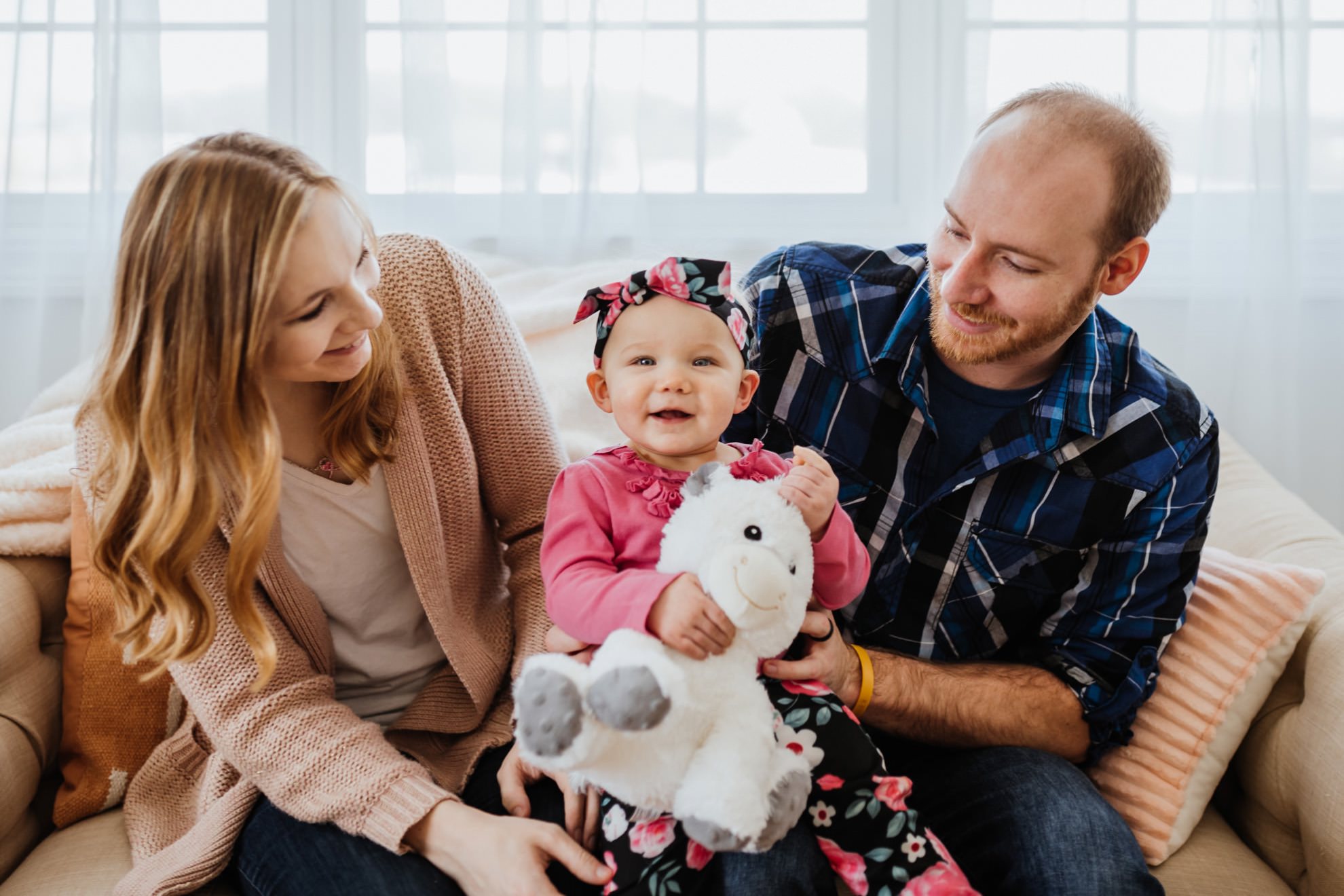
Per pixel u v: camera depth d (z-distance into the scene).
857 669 1.23
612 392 1.10
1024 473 1.32
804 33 2.18
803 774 0.91
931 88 2.11
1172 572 1.31
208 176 0.96
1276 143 1.98
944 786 1.24
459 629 1.25
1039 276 1.18
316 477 1.16
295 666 1.18
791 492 1.02
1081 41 2.06
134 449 1.00
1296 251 2.01
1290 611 1.35
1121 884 1.08
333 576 1.21
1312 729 1.29
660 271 1.05
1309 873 1.26
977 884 1.18
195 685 1.14
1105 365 1.31
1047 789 1.17
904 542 1.34
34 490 1.44
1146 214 1.20
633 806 1.00
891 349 1.31
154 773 1.31
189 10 2.08
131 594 1.05
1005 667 1.32
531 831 1.04
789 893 0.99
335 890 1.06
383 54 2.09
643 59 2.04
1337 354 2.13
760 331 1.36
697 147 2.19
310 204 0.97
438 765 1.23
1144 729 1.34
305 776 1.11
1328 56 2.06
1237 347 2.06
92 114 2.01
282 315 0.98
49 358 2.11
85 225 2.07
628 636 0.92
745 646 0.96
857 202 2.21
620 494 1.08
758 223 2.20
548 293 1.85
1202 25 2.05
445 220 2.07
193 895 1.14
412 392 1.18
